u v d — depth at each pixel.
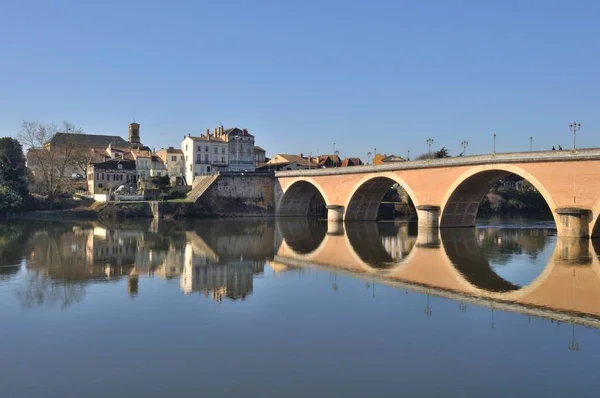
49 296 30.61
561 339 22.84
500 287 33.97
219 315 26.55
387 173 82.12
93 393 17.48
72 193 119.12
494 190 138.50
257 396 17.25
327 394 17.41
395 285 34.44
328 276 37.97
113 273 38.50
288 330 24.06
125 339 22.73
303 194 115.75
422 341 22.58
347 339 22.81
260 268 41.72
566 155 54.78
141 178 131.00
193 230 77.75
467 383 18.27
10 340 22.59
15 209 104.69
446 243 59.72
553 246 55.91
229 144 145.50
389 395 17.34
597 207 52.78
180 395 17.34
